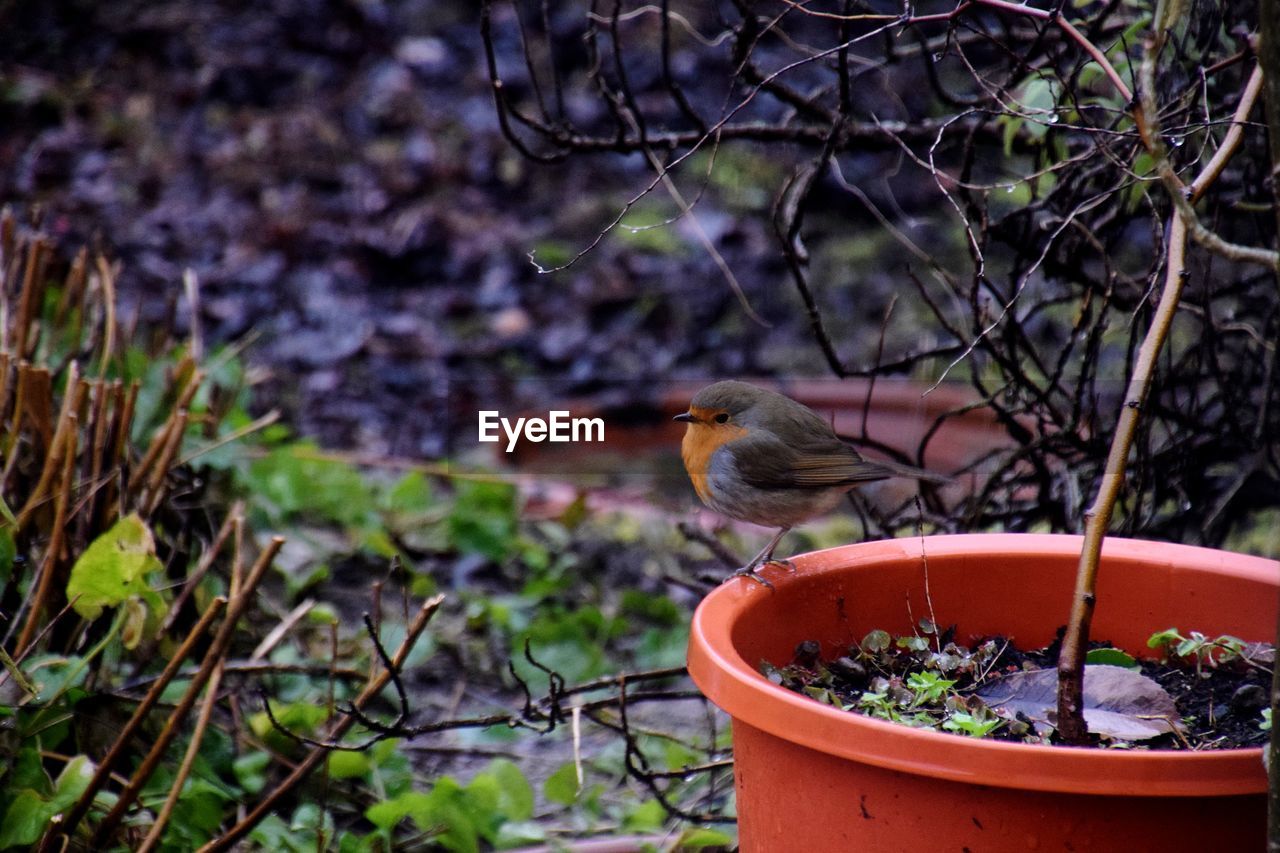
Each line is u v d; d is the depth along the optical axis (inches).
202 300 541.3
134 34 700.7
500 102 232.7
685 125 636.7
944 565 189.6
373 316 554.3
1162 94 214.4
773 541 239.6
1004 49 197.8
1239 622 179.6
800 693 168.2
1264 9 120.6
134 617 210.7
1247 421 268.7
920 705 167.6
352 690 276.5
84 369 271.6
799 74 609.6
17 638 220.1
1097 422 247.6
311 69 702.5
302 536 332.5
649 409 438.6
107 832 197.3
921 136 247.8
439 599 197.0
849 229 610.2
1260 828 136.2
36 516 228.5
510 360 534.6
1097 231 233.0
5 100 643.5
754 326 550.6
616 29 233.8
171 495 256.8
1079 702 148.6
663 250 603.2
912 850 140.9
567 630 309.4
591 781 272.1
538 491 412.8
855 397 354.0
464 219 620.1
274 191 620.1
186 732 232.2
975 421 310.3
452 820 229.8
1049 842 135.2
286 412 482.6
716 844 228.7
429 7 749.9
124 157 624.7
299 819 228.8
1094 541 145.7
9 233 286.5
